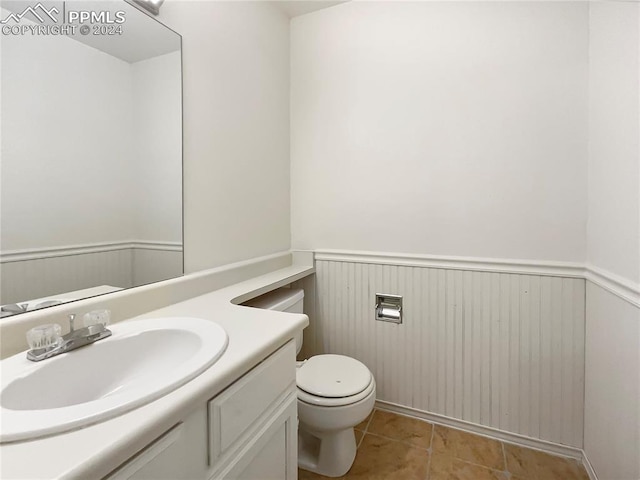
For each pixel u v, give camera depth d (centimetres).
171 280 123
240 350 78
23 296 83
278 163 195
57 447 46
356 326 192
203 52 139
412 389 179
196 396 61
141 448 53
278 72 193
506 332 158
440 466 145
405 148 175
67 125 93
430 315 173
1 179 79
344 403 127
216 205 148
